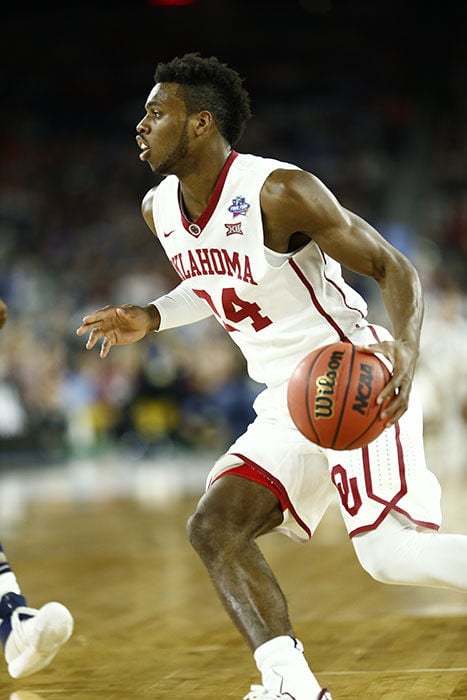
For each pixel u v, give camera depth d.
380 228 29.11
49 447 22.59
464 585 4.05
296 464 4.32
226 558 4.11
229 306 4.45
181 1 37.19
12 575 4.65
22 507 14.24
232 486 4.26
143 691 4.71
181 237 4.42
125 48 37.03
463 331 19.34
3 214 29.77
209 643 5.69
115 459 22.84
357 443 3.84
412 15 37.16
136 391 23.47
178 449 23.44
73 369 23.80
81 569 8.71
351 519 4.18
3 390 22.03
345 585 7.45
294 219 4.15
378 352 3.86
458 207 31.08
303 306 4.39
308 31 37.50
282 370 4.46
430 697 4.39
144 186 31.52
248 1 37.62
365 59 36.94
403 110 34.78
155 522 11.95
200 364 23.73
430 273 25.47
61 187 31.23
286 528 4.43
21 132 33.53
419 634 5.70
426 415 19.25
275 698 3.84
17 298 25.50
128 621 6.39
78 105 35.16
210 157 4.29
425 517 4.20
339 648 5.45
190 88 4.28
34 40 36.66
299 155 33.22
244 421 23.58
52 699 4.61
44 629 4.22
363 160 32.91
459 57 35.97
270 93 36.06
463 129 33.78
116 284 27.09
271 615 4.00
